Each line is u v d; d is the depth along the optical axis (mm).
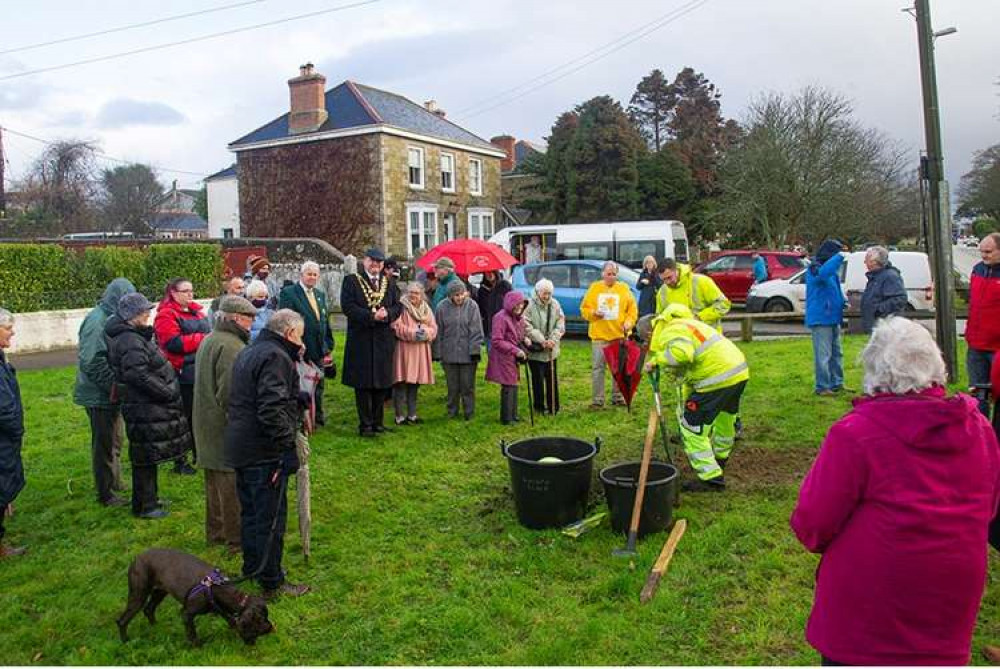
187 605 4141
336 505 6281
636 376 8625
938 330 10062
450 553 5293
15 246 16375
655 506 5371
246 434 4633
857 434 2602
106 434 6402
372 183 29516
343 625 4398
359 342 8125
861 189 35000
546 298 9062
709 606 4430
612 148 37688
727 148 41562
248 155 31812
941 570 2479
